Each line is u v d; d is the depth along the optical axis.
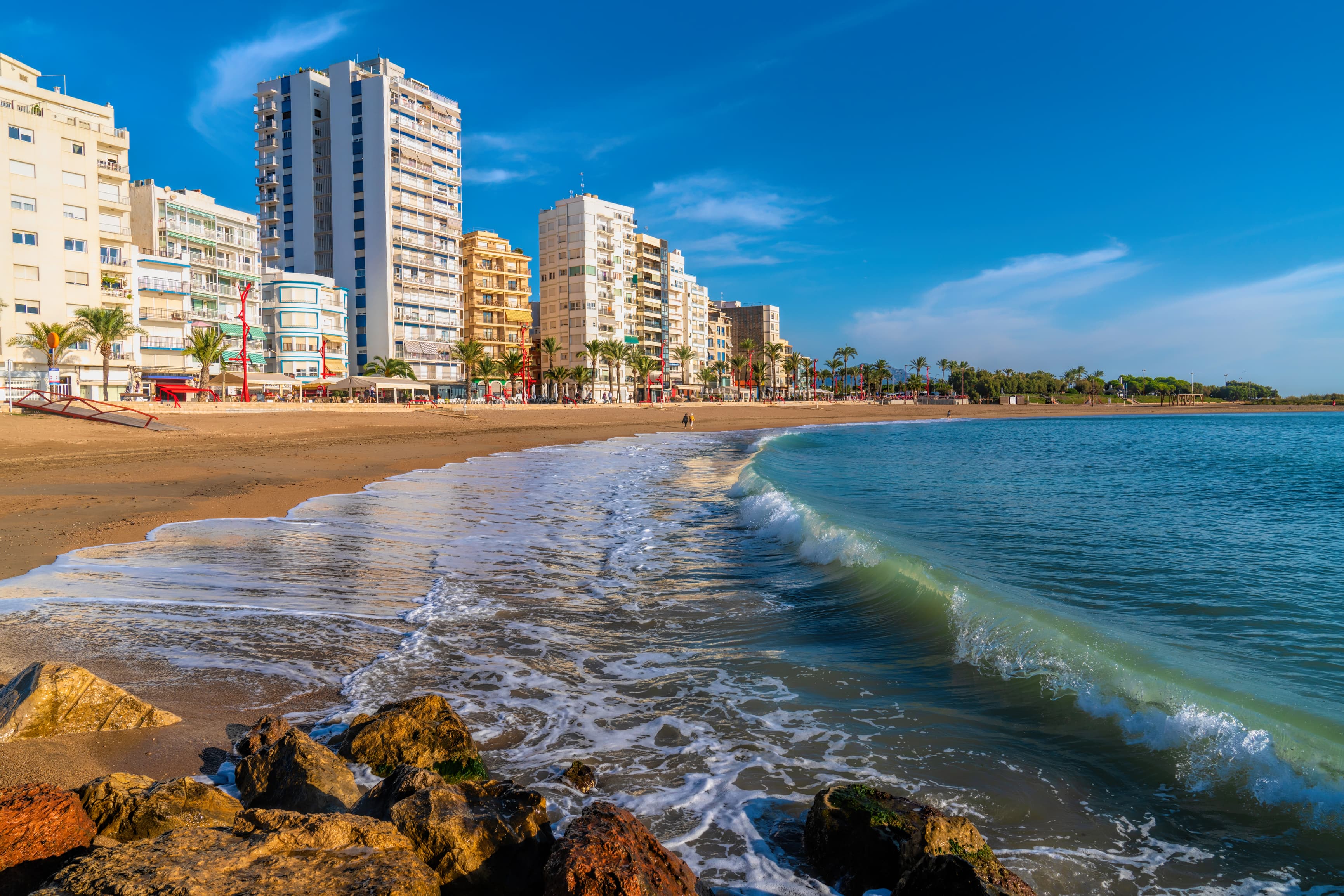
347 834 3.63
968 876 3.69
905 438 66.31
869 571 11.85
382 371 86.62
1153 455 43.81
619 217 117.44
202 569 11.10
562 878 3.52
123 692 5.53
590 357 109.88
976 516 19.30
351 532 14.75
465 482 24.78
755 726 6.56
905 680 7.70
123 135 54.94
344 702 6.53
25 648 7.31
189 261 64.75
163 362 61.22
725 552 14.16
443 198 96.69
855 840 4.42
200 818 3.88
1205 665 7.73
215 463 26.05
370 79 88.81
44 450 27.94
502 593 10.75
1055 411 153.38
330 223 93.31
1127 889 4.40
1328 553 14.28
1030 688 7.32
